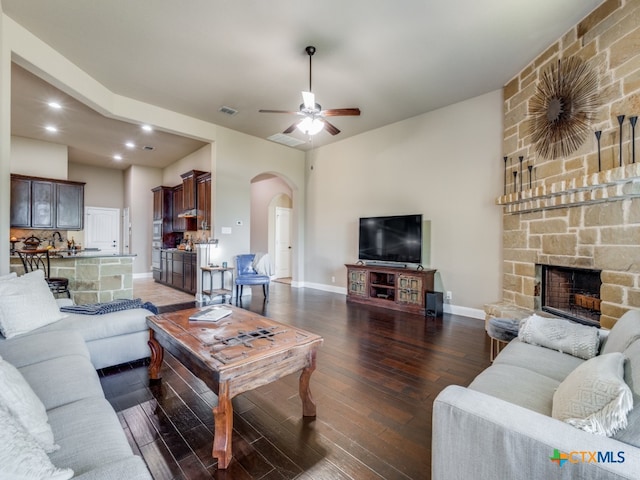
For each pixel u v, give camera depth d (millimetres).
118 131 5363
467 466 1035
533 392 1438
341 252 6129
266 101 4426
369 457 1621
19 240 5633
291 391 2291
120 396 2189
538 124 3314
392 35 2984
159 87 4023
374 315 4406
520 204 3443
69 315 2584
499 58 3363
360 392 2277
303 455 1631
